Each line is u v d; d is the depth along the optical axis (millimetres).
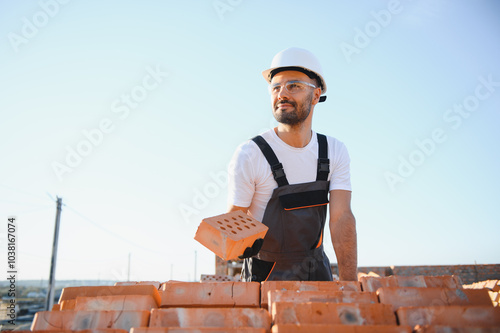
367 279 1674
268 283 1651
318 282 1674
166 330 1202
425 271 14273
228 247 1790
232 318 1334
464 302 1472
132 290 1583
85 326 1331
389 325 1216
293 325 1200
